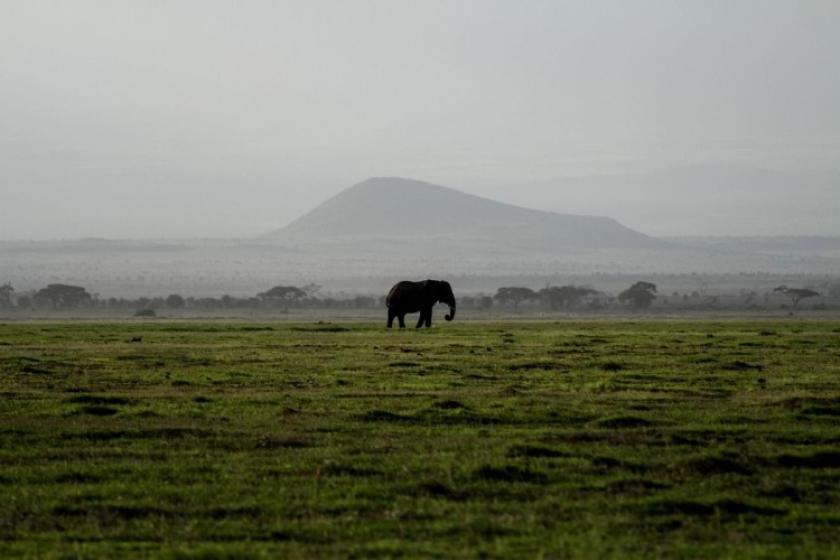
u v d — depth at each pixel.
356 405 67.44
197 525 38.94
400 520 39.56
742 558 34.69
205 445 53.41
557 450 51.22
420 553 35.09
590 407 66.69
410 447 52.72
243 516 40.25
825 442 54.88
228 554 34.69
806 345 122.19
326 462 48.31
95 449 52.00
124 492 43.62
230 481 45.47
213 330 164.88
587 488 44.28
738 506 41.38
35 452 51.34
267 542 36.81
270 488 44.22
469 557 34.62
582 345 122.00
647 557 34.66
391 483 44.84
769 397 71.81
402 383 80.44
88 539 37.34
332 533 37.84
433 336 142.00
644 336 143.62
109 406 66.75
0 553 35.31
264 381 81.94
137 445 53.38
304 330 163.38
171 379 83.06
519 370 90.88
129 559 34.44
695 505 41.44
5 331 161.38
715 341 130.75
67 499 42.47
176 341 130.25
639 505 41.44
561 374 87.31
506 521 39.25
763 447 53.03
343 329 168.12
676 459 49.53
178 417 62.44
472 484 44.72
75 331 161.38
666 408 66.75
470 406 66.56
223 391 75.69
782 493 43.81
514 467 46.97
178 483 45.22
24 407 66.00
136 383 80.50
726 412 64.56
